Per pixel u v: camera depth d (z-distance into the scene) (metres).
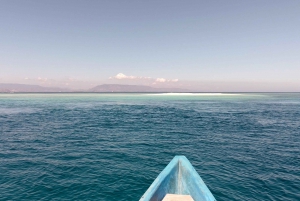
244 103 64.25
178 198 4.98
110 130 19.28
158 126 21.77
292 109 42.53
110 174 8.72
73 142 14.50
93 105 54.31
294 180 8.37
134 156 11.27
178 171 6.29
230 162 10.45
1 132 18.00
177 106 52.00
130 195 7.03
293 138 16.28
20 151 12.10
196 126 21.86
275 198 6.97
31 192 7.12
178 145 13.86
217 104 59.88
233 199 6.86
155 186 4.95
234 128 20.72
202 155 11.60
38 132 18.09
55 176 8.45
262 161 10.66
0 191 7.15
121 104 59.50
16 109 40.84
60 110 39.25
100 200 6.68
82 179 8.20
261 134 17.84
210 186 7.74
